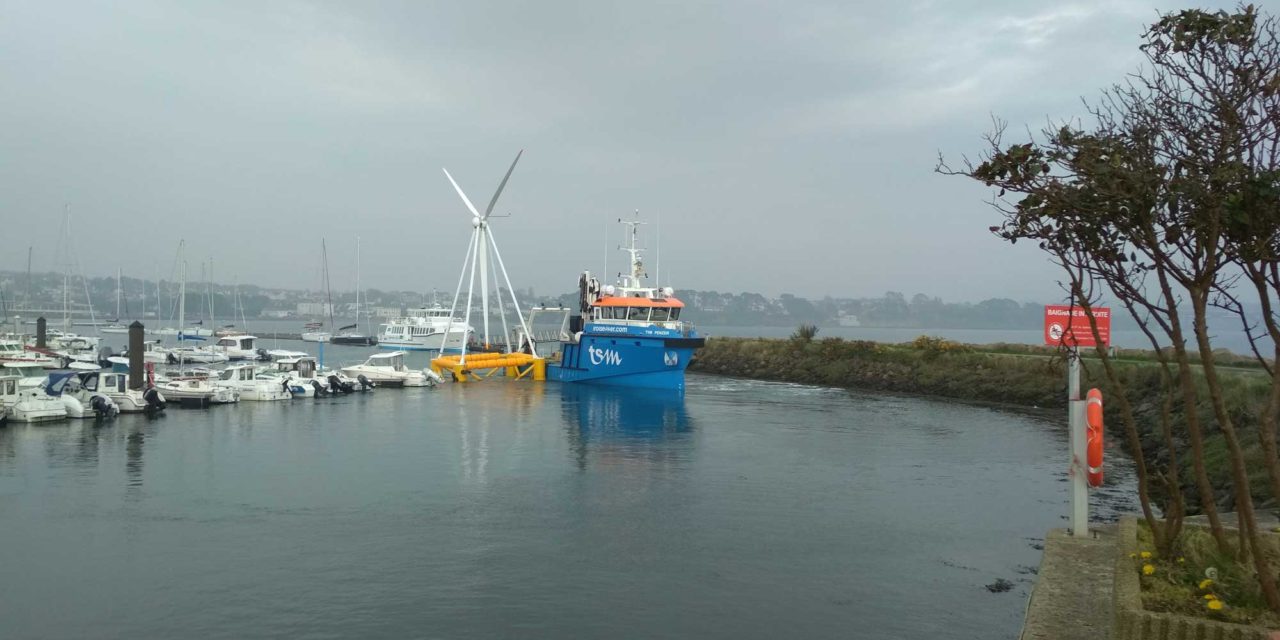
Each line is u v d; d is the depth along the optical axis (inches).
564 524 977.5
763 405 2331.4
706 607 710.5
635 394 2623.0
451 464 1366.9
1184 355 370.0
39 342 3334.2
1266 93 315.3
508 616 687.7
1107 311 597.9
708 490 1169.4
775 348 3654.0
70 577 773.9
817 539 916.0
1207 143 329.1
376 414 2064.5
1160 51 347.9
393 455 1453.0
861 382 2923.2
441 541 900.6
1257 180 296.0
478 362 3080.7
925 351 2901.1
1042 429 1809.8
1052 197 331.6
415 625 666.8
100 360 3159.5
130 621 671.8
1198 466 391.5
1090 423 582.2
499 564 823.1
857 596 735.7
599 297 2938.0
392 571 797.9
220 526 954.7
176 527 949.2
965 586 762.8
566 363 3048.7
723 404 2358.5
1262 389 1325.0
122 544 880.3
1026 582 773.3
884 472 1304.1
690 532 944.3
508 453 1486.2
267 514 1011.9
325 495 1120.2
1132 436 438.3
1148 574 379.9
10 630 653.9
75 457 1385.3
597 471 1314.0
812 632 657.6
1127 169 323.9
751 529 958.4
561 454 1478.8
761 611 701.9
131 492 1124.5
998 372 2518.5
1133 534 456.8
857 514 1027.9
